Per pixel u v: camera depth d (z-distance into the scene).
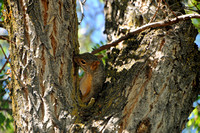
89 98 9.01
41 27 6.27
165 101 6.59
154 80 6.77
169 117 6.54
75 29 7.14
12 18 6.40
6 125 10.02
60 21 6.52
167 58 7.14
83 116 6.44
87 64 9.20
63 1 6.64
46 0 6.36
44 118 6.06
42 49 6.25
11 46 6.39
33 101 6.12
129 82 6.88
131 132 6.09
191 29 8.16
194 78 7.33
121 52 8.38
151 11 8.80
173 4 8.52
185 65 7.30
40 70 6.20
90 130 6.06
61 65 6.45
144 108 6.39
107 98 6.95
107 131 6.03
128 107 6.40
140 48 7.77
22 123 6.16
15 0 6.34
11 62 6.41
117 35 9.22
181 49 7.47
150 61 7.12
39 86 6.16
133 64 7.39
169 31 7.79
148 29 8.15
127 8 9.41
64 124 6.11
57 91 6.25
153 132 6.21
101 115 6.41
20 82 6.21
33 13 6.25
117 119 6.19
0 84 9.73
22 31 6.25
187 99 7.07
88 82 9.16
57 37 6.43
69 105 6.36
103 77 8.77
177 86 6.90
